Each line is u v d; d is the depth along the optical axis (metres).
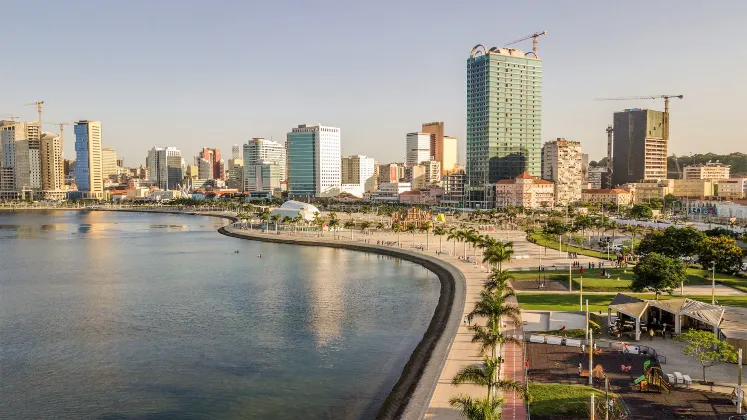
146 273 195.38
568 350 90.06
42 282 178.25
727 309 99.94
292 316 130.38
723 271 159.38
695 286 140.12
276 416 76.62
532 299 128.88
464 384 77.88
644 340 93.94
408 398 76.44
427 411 69.62
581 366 81.25
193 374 92.69
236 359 99.94
